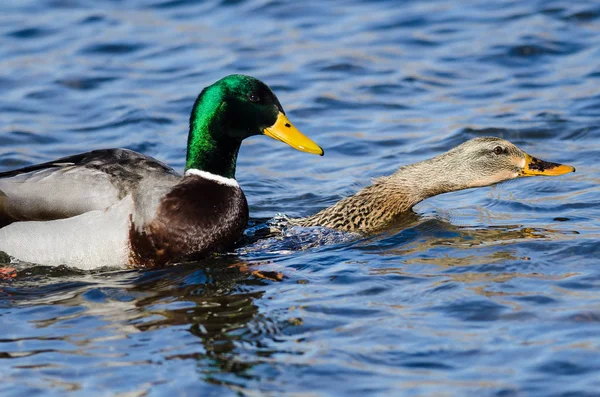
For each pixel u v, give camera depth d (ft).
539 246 39.11
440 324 32.30
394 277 36.76
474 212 45.09
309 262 39.22
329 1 77.00
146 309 34.86
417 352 30.42
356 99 61.11
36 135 56.65
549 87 60.75
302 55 67.62
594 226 41.39
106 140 56.24
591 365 29.07
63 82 64.39
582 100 58.18
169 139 56.39
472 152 44.52
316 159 53.93
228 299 35.45
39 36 71.97
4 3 78.18
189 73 65.41
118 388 29.07
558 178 48.47
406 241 41.50
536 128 54.85
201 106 41.68
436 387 28.37
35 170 40.88
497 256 38.32
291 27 72.64
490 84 62.03
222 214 41.01
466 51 66.95
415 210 46.21
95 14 75.87
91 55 68.74
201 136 41.60
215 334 32.35
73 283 37.93
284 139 41.96
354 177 50.98
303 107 60.08
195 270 39.01
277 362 30.19
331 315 33.42
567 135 53.93
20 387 29.35
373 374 29.27
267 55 67.77
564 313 32.42
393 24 72.23
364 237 42.57
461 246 40.04
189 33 72.13
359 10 75.10
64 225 39.27
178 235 39.70
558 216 43.37
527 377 28.63
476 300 33.88
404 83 62.95
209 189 41.24
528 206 45.09
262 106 41.88
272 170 52.75
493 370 29.17
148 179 40.34
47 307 35.45
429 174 44.86
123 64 67.31
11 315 34.78
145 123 58.23
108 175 40.09
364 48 68.39
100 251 39.11
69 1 78.13
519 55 65.62
